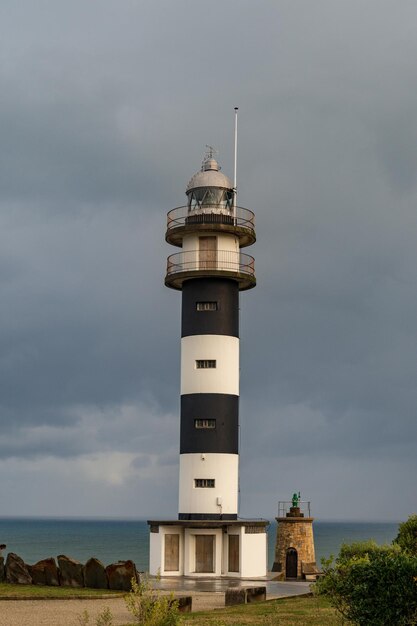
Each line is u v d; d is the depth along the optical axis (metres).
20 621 27.69
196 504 53.81
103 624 26.45
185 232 56.81
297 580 56.34
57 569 39.09
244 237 57.88
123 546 186.75
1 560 41.09
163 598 27.64
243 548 52.12
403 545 42.78
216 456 54.00
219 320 55.56
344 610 24.55
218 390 54.75
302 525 60.22
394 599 22.20
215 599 37.53
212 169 59.84
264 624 26.38
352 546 41.81
